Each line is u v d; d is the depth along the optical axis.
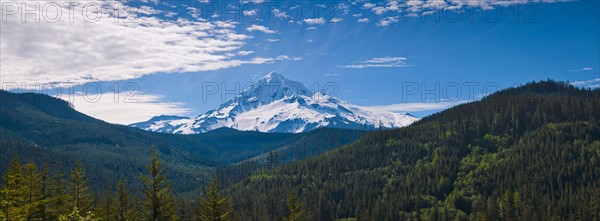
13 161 75.50
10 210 63.16
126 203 91.75
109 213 98.31
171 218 72.25
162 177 70.50
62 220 50.78
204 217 81.81
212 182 83.06
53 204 84.62
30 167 78.38
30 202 75.94
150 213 70.12
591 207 191.00
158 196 70.25
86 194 94.12
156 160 70.50
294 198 122.50
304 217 152.12
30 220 73.69
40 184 82.19
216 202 81.06
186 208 161.88
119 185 93.06
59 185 88.88
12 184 71.88
